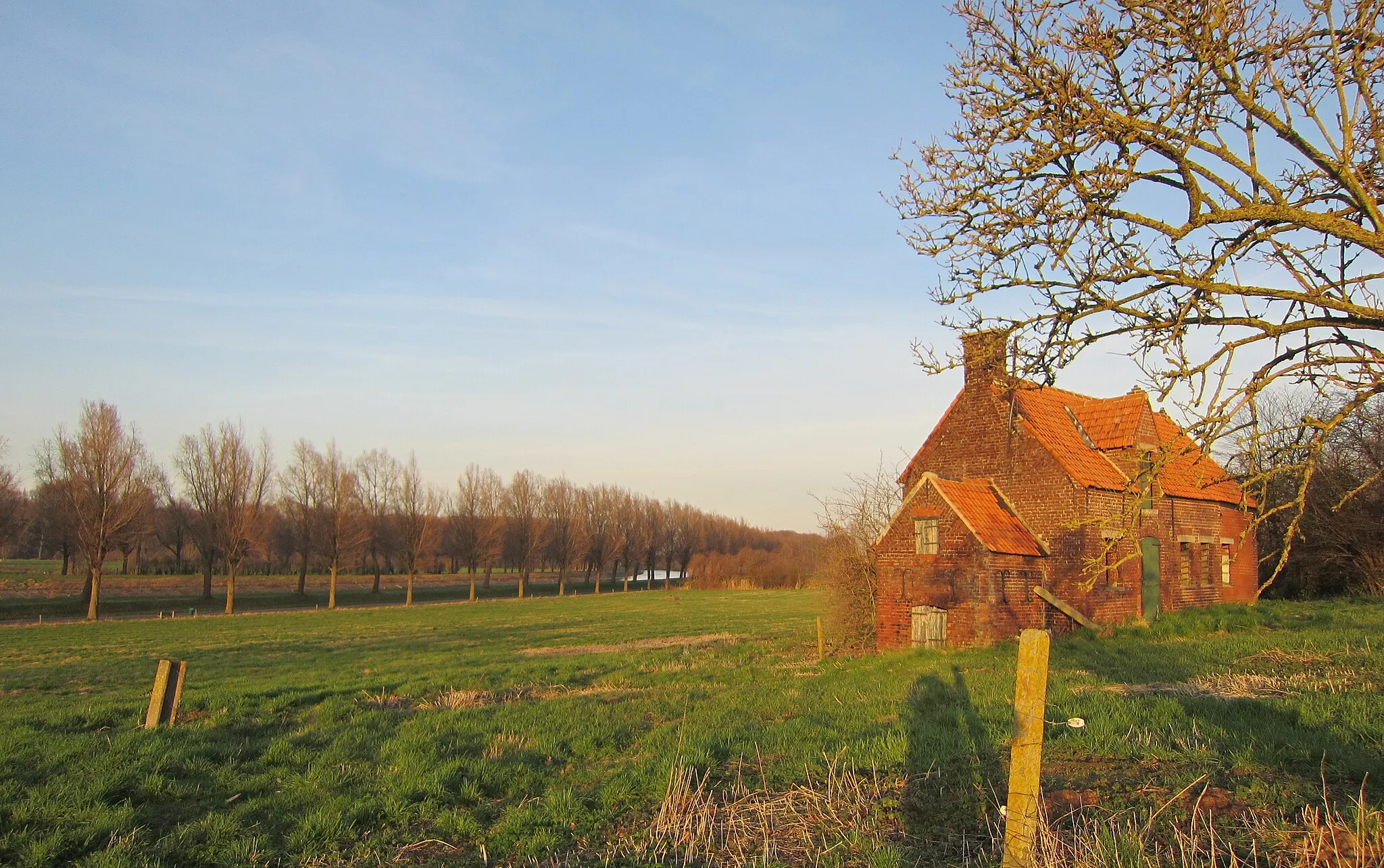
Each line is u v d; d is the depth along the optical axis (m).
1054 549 27.47
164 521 81.75
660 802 9.85
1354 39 8.88
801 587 105.50
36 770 11.52
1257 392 8.69
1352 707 11.56
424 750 12.58
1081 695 14.29
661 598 87.69
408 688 21.69
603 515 104.38
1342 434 32.62
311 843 8.93
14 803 9.98
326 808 9.79
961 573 25.97
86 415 56.31
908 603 27.14
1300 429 9.03
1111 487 28.12
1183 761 9.85
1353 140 8.53
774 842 8.41
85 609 61.91
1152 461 9.69
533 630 48.41
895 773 10.23
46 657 35.12
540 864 8.29
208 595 72.19
